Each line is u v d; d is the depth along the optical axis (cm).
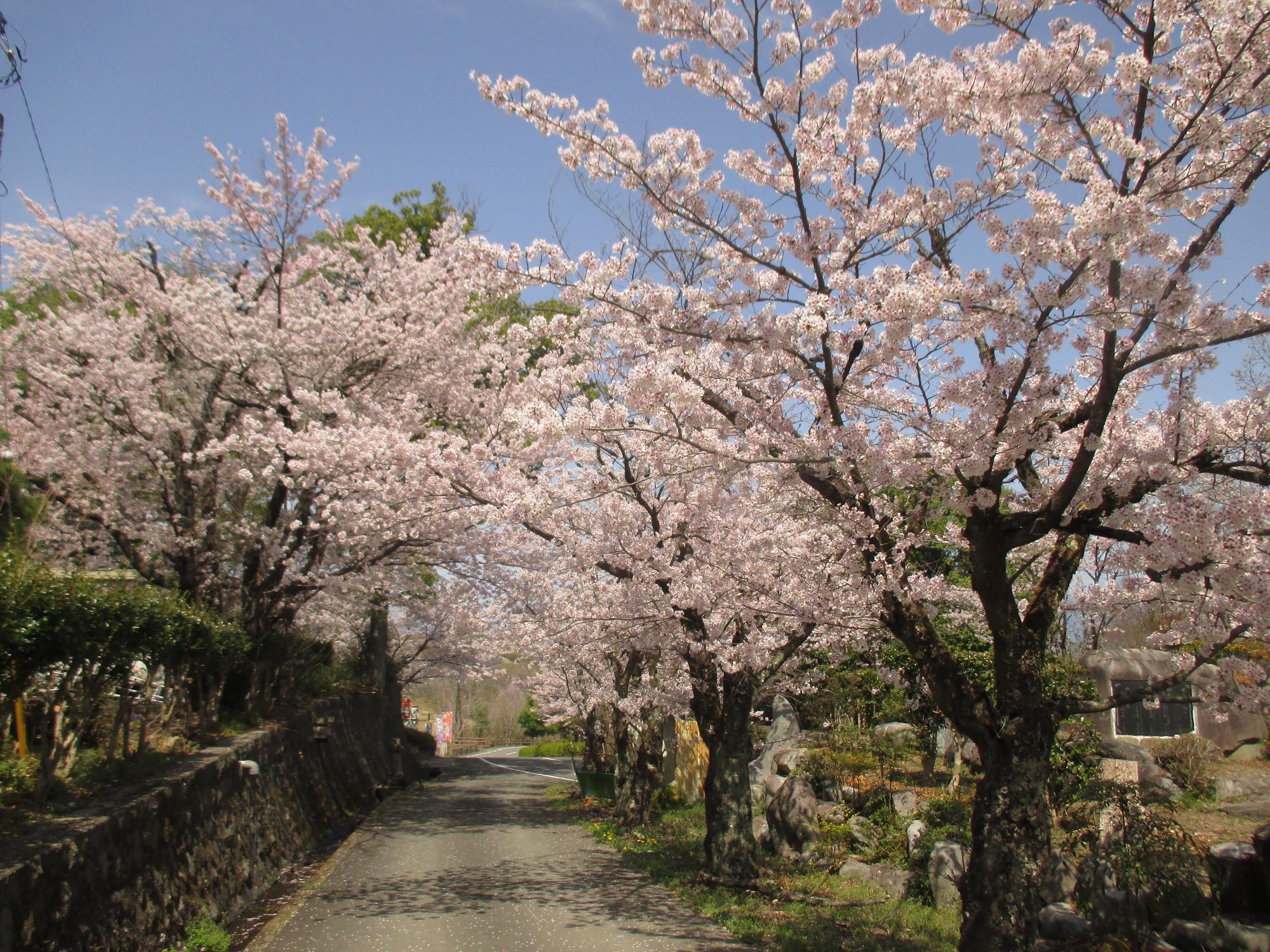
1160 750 995
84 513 1102
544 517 891
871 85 575
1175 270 501
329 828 1303
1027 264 498
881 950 646
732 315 651
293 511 1165
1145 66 477
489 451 987
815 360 617
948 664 567
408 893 877
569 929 733
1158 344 554
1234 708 580
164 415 1062
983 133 584
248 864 847
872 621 830
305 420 1198
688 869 984
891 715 1168
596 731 1852
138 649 650
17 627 502
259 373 1159
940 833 845
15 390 1077
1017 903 505
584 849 1161
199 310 1139
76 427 1081
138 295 1161
